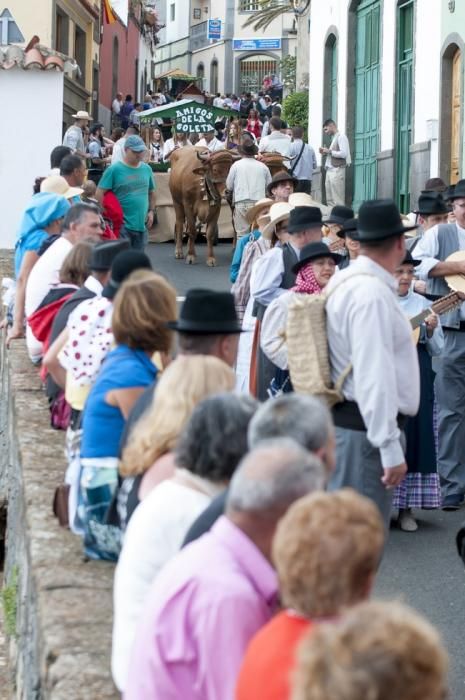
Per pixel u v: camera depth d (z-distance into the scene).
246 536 5.35
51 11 46.12
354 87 42.12
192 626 5.27
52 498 9.85
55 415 11.99
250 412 6.29
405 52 37.22
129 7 80.75
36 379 14.20
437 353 13.07
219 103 74.69
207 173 30.89
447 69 33.41
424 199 15.25
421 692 3.42
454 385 13.87
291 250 14.01
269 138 38.06
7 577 13.58
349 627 3.48
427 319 12.80
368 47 40.59
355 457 9.24
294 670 3.60
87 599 7.75
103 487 8.34
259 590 5.30
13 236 27.81
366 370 8.87
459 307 13.63
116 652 6.37
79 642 7.16
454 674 9.51
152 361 8.41
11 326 17.88
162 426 6.86
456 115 33.25
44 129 27.70
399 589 11.38
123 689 6.22
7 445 15.62
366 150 40.88
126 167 23.36
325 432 6.23
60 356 9.90
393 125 37.78
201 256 33.31
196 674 5.27
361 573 4.45
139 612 6.32
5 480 15.88
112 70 71.94
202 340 7.75
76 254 12.80
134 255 9.81
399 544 12.67
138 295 8.29
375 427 8.88
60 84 27.66
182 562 5.40
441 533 13.03
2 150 27.62
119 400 8.25
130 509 7.30
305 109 55.25
